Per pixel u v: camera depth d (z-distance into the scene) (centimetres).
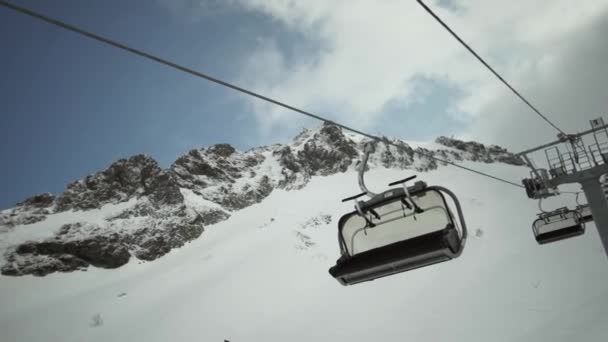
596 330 4941
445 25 655
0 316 11388
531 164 1121
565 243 8625
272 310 8719
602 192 1049
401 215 480
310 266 10556
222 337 8100
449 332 6331
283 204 16838
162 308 10138
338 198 16175
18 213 17212
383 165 19238
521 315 6209
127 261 14175
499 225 11100
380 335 6775
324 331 7400
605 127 1061
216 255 13075
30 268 13638
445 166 19888
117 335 9331
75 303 11656
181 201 16712
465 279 8050
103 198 17300
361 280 496
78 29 348
